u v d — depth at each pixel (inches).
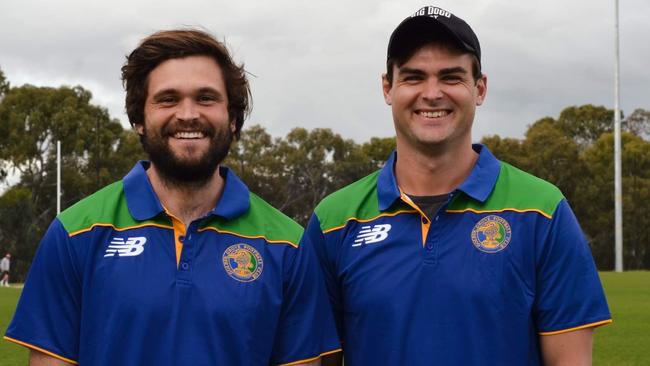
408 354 149.3
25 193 1920.5
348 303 157.5
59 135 2108.8
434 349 147.9
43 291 146.4
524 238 150.3
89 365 143.1
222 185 155.3
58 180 1718.8
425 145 154.3
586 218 2178.9
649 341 489.7
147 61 147.8
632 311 677.3
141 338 141.3
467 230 152.0
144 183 151.1
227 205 149.6
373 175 166.2
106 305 143.2
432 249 151.9
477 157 161.3
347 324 158.6
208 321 142.3
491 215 152.3
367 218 159.6
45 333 145.3
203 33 151.2
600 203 2169.0
